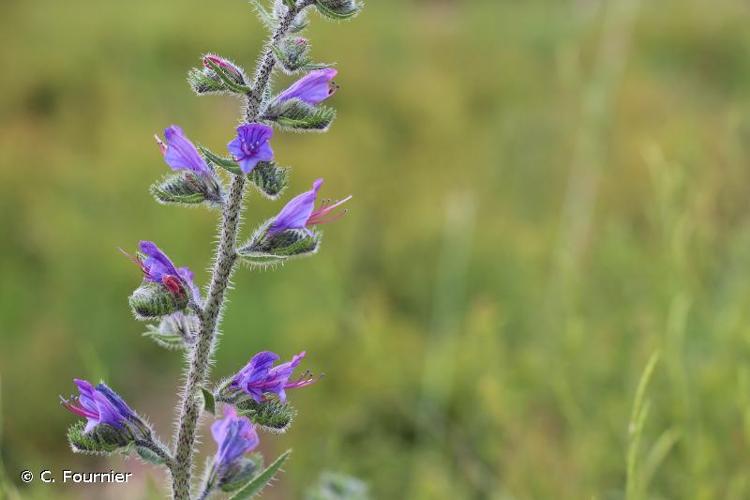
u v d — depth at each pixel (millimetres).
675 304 7316
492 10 30703
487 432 8609
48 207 14719
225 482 4367
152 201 15438
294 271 13328
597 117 11773
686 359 8031
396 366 9773
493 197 16500
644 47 25266
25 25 25672
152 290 4160
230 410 4500
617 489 7387
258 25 27938
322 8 4285
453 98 22328
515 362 9305
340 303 10227
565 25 23438
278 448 9375
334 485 6516
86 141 18484
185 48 25406
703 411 7508
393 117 21188
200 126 19312
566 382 7953
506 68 24703
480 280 12859
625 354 8547
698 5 26906
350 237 14297
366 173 17344
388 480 8219
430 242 13883
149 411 11383
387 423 9422
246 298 12922
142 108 20344
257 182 4121
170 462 4270
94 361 6184
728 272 9617
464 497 7961
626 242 10164
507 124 19344
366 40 26734
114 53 24172
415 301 13031
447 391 9281
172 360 12242
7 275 13031
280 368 4234
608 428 7742
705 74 24141
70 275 13047
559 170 16953
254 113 4227
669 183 8430
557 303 9922
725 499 6809
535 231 14531
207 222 14844
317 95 4305
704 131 14141
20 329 12070
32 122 19234
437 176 17469
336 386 9586
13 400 10578
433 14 33344
